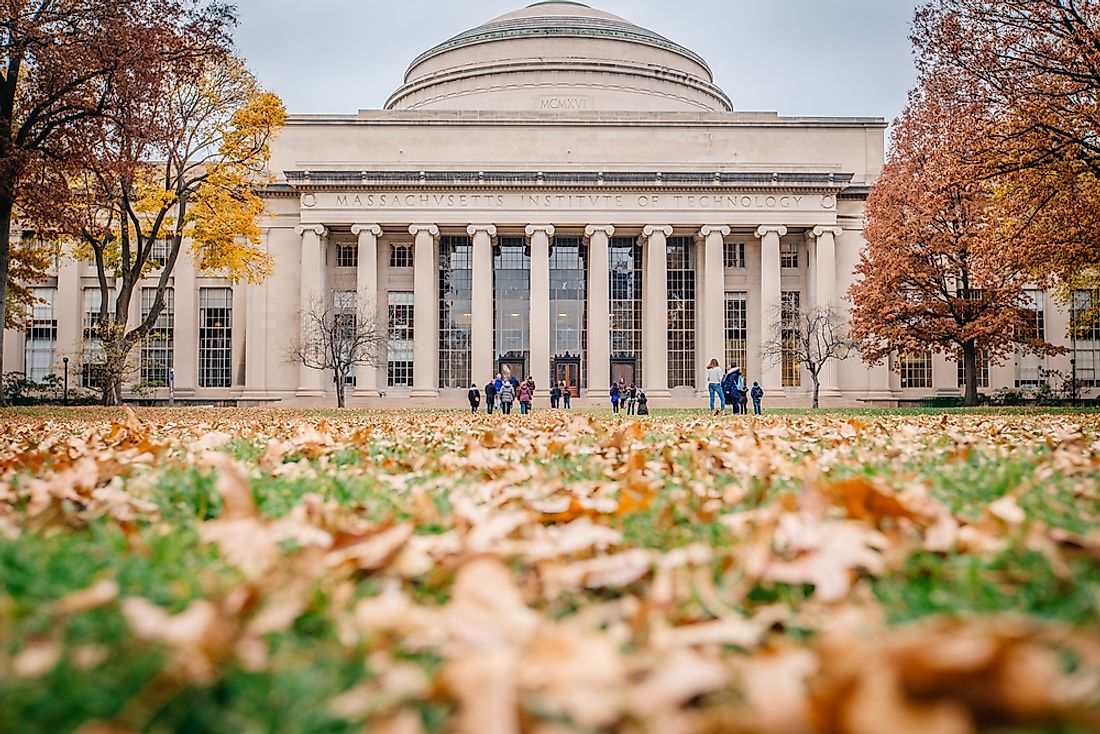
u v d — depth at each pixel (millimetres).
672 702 2299
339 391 63781
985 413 38156
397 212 70125
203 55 35594
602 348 69188
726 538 4613
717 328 69875
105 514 5680
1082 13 27656
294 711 2408
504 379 49750
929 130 50844
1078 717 1913
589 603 3652
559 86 83500
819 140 76062
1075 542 3893
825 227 70688
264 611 3178
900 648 2127
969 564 3742
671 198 70562
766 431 16281
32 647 2756
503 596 3273
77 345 72812
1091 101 28438
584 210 70250
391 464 9195
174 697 2473
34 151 30594
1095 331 75500
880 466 8266
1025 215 32250
